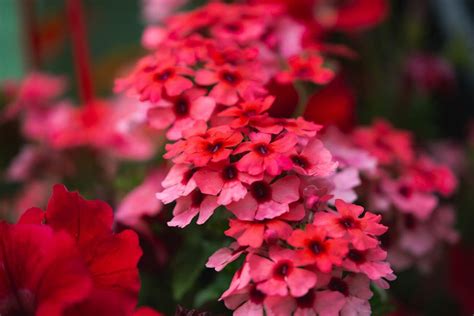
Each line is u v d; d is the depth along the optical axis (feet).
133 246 1.20
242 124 1.26
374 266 1.16
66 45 3.56
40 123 2.26
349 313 1.16
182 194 1.21
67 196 1.21
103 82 2.93
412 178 1.65
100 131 2.07
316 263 1.13
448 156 2.61
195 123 1.30
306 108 1.71
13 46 3.76
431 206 1.62
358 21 2.27
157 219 1.54
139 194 1.61
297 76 1.49
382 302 1.35
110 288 1.19
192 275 1.49
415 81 2.71
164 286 1.60
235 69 1.39
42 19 2.83
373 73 2.75
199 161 1.20
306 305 1.15
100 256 1.19
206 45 1.43
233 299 1.17
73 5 2.08
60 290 1.10
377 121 1.87
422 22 2.88
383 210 1.60
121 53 2.94
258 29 1.52
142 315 1.16
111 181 2.15
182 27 1.54
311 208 1.20
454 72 2.85
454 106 2.98
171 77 1.37
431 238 1.67
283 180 1.22
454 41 2.78
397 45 2.91
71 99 3.62
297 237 1.15
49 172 2.20
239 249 1.20
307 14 1.99
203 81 1.38
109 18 3.70
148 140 2.15
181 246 1.56
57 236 1.12
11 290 1.16
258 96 1.37
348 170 1.39
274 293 1.11
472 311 2.09
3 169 2.35
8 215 2.50
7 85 2.50
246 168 1.20
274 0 1.86
